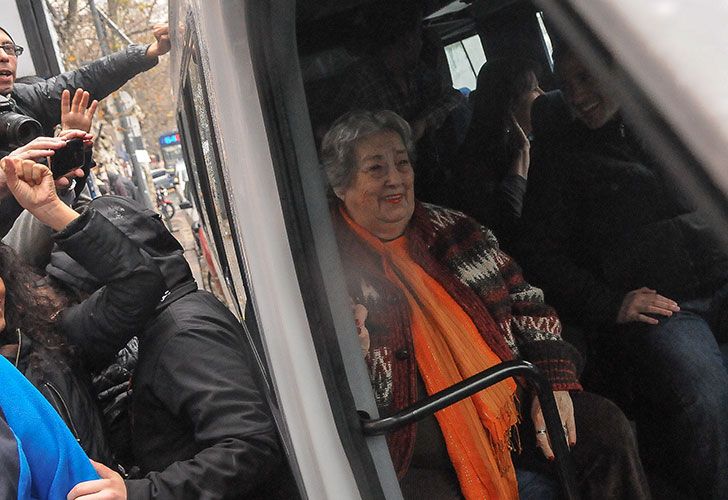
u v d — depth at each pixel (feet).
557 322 6.26
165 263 7.24
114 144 41.98
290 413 5.09
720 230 2.06
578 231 5.95
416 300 6.04
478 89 6.33
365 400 4.75
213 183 7.79
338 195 6.10
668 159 2.00
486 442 5.97
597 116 5.54
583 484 6.14
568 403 6.16
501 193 6.33
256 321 5.86
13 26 14.33
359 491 4.47
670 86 1.84
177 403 6.76
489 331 6.17
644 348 5.60
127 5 42.80
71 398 6.64
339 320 4.66
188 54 7.41
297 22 6.29
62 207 6.93
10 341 6.57
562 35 2.17
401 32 6.33
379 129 6.00
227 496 6.38
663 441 5.77
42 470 5.13
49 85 11.76
